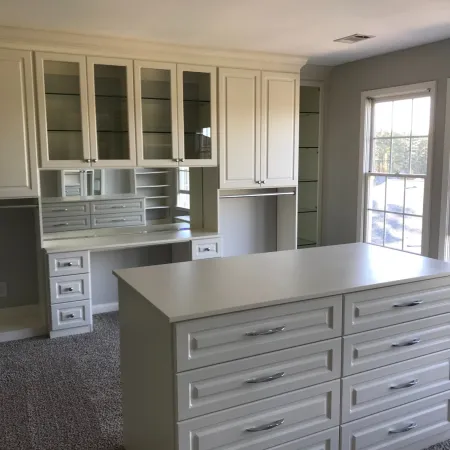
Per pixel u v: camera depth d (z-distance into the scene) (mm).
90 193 4285
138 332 2102
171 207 4637
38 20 3215
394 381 2221
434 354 2320
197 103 4254
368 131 4762
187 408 1796
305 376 2006
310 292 1989
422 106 4242
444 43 3906
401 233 4516
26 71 3574
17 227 4129
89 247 3887
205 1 2822
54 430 2607
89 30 3484
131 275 2336
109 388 3066
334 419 2090
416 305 2240
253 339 1886
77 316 3922
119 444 2490
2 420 2695
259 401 1920
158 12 3043
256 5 2916
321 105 5145
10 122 3570
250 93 4383
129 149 3996
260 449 1939
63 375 3238
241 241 5043
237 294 1981
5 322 3986
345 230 5105
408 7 2977
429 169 4137
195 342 1783
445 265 2459
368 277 2221
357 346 2109
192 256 4332
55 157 3781
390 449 2262
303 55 4438
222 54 4180
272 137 4531
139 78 3947
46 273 3797
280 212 5098
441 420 2396
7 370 3307
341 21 3295
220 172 4367
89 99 3805
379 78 4543
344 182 5066
